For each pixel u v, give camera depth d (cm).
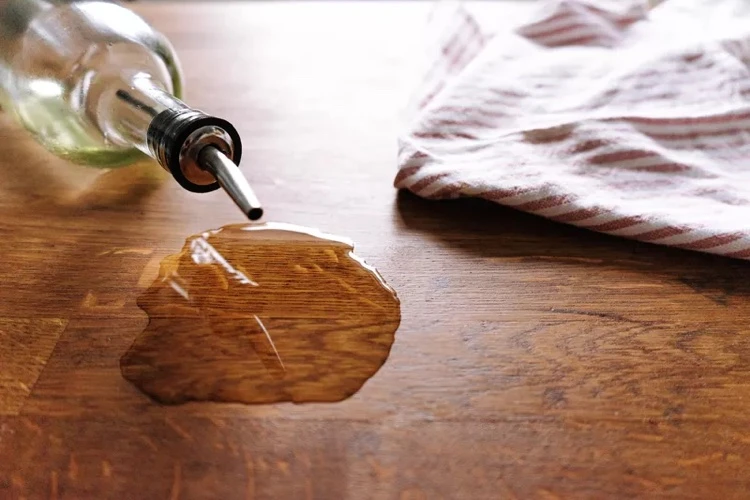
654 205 39
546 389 34
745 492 31
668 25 50
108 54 41
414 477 31
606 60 47
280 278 38
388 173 43
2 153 45
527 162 41
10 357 35
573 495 31
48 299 37
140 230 40
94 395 34
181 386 34
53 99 41
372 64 53
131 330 36
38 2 42
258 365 34
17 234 40
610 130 41
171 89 43
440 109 43
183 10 60
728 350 35
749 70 46
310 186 42
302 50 54
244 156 44
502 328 36
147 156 42
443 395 34
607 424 33
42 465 32
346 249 39
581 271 38
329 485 31
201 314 36
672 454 32
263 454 32
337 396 34
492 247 39
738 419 33
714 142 42
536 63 47
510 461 32
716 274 38
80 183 43
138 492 31
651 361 35
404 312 36
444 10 53
